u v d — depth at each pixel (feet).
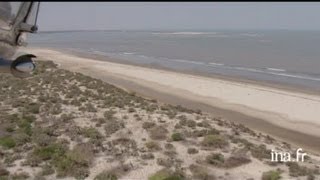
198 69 349.20
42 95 160.97
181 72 318.24
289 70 349.20
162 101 207.10
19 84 178.91
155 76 281.13
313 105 194.39
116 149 104.99
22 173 90.12
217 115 180.55
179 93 226.79
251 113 183.52
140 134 116.88
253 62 427.33
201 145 109.81
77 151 99.55
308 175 93.25
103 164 97.19
